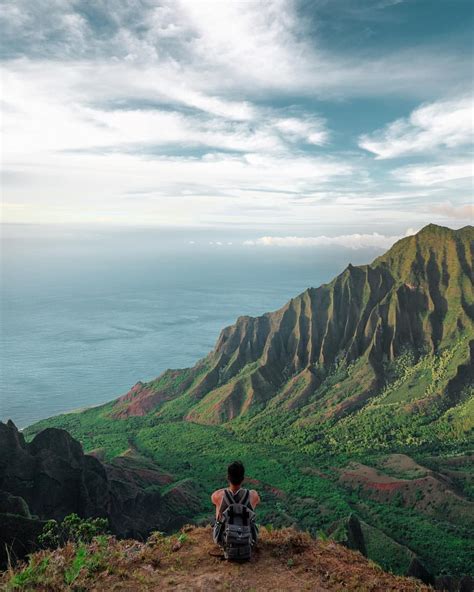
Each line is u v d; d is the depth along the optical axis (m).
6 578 9.10
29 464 71.56
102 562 9.80
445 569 70.00
